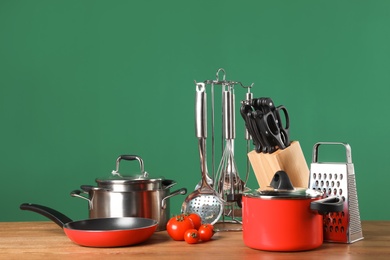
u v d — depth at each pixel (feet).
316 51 12.98
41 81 13.00
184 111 13.05
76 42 13.00
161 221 6.90
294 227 5.57
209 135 12.91
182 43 13.01
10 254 5.78
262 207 5.62
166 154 13.06
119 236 5.93
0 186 12.95
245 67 13.00
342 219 5.98
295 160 6.75
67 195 13.01
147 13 13.03
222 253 5.68
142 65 13.05
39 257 5.66
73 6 13.01
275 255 5.56
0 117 12.94
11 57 12.95
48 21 13.01
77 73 13.01
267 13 13.00
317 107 12.99
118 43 13.04
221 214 6.93
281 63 12.96
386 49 12.96
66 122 13.01
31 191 12.98
